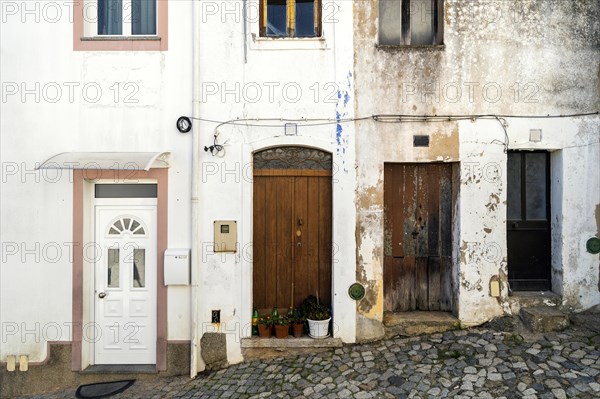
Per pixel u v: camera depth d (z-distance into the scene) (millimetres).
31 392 5824
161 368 5816
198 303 5801
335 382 5004
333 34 5855
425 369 5020
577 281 5840
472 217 5832
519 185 6160
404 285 6180
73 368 5789
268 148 5953
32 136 5871
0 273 5848
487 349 5250
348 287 5785
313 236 6043
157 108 5879
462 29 5848
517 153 6164
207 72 5859
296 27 6117
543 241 6148
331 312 5918
